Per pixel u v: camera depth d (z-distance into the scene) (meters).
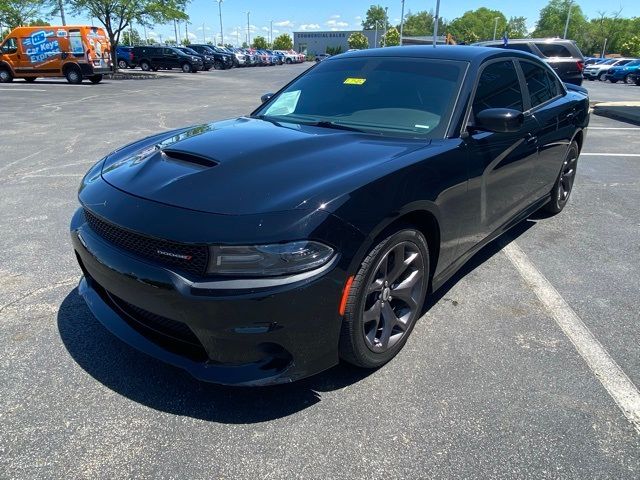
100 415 2.28
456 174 2.82
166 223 2.13
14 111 13.07
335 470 2.01
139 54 37.09
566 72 12.43
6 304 3.21
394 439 2.17
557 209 5.17
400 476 1.98
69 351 2.74
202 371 2.20
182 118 11.78
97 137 9.24
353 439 2.17
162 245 2.13
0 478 1.93
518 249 4.34
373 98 3.35
